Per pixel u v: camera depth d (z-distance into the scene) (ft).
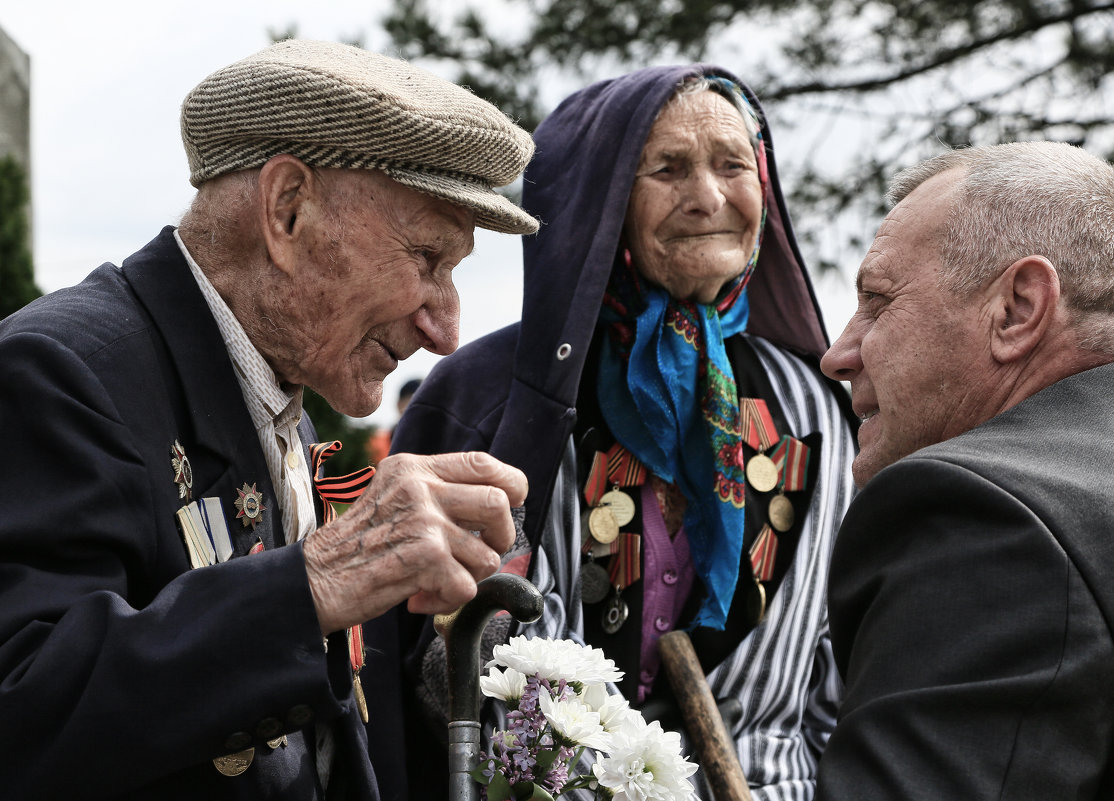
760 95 17.78
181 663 3.53
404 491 3.76
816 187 17.57
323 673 3.62
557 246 5.98
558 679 4.00
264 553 3.79
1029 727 3.44
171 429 4.13
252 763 4.09
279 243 4.23
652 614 5.88
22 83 19.01
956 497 3.75
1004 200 4.26
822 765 3.73
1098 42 17.04
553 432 5.66
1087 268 4.16
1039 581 3.55
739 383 6.30
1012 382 4.25
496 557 3.80
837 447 6.34
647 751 3.93
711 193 5.89
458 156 4.24
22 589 3.64
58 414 3.79
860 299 4.75
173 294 4.30
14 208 17.17
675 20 17.44
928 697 3.53
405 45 17.76
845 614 4.10
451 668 4.31
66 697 3.49
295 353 4.37
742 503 5.85
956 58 17.58
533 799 3.90
